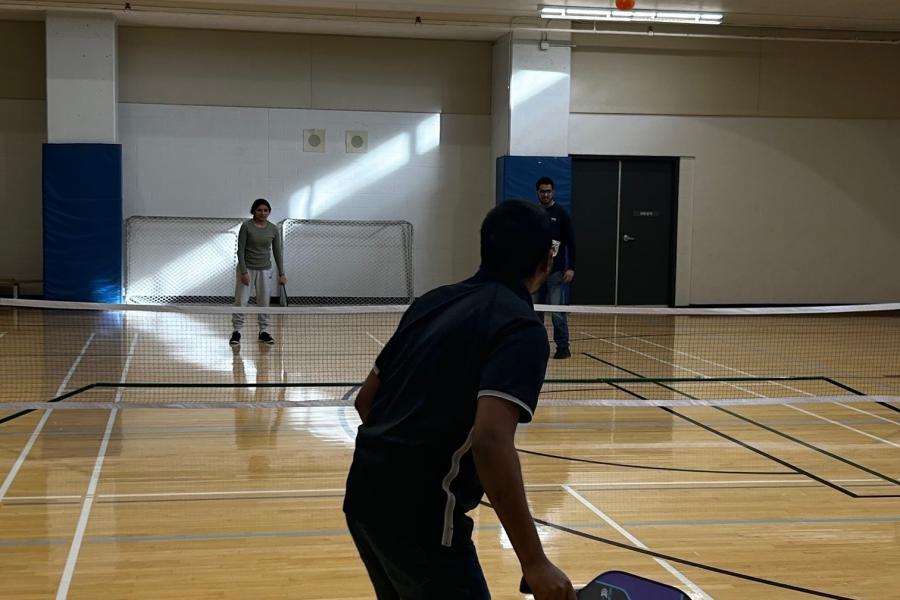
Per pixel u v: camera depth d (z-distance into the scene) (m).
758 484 5.19
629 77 14.56
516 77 13.95
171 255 14.41
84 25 13.27
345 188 14.78
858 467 5.59
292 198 14.66
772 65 14.84
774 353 10.31
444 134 14.92
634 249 14.96
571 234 9.43
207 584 3.65
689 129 14.79
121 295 13.64
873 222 15.30
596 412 7.11
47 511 4.51
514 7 12.84
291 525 4.37
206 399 7.23
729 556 4.05
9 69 13.87
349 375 8.34
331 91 14.61
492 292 2.06
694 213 14.96
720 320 13.91
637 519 4.54
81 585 3.61
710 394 7.80
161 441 5.94
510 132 14.02
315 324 12.68
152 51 14.08
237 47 14.30
